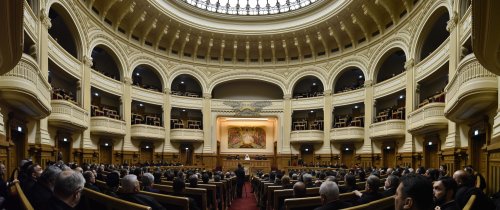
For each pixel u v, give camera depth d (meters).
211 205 6.21
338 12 19.80
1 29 4.59
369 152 19.20
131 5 18.56
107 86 18.38
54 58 13.12
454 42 11.34
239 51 24.92
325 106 22.44
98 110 18.16
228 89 25.97
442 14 13.80
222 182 7.67
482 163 10.06
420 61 15.38
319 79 23.97
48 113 10.67
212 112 24.17
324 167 19.16
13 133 10.43
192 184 6.26
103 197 3.29
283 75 24.36
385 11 18.44
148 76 24.02
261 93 25.95
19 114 10.23
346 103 21.42
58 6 13.52
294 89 25.72
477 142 10.36
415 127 13.57
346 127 20.61
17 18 4.50
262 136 26.23
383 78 21.17
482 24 4.38
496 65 5.81
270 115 24.20
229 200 9.39
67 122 13.02
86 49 16.28
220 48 24.44
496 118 7.74
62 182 2.43
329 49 23.00
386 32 18.55
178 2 21.31
